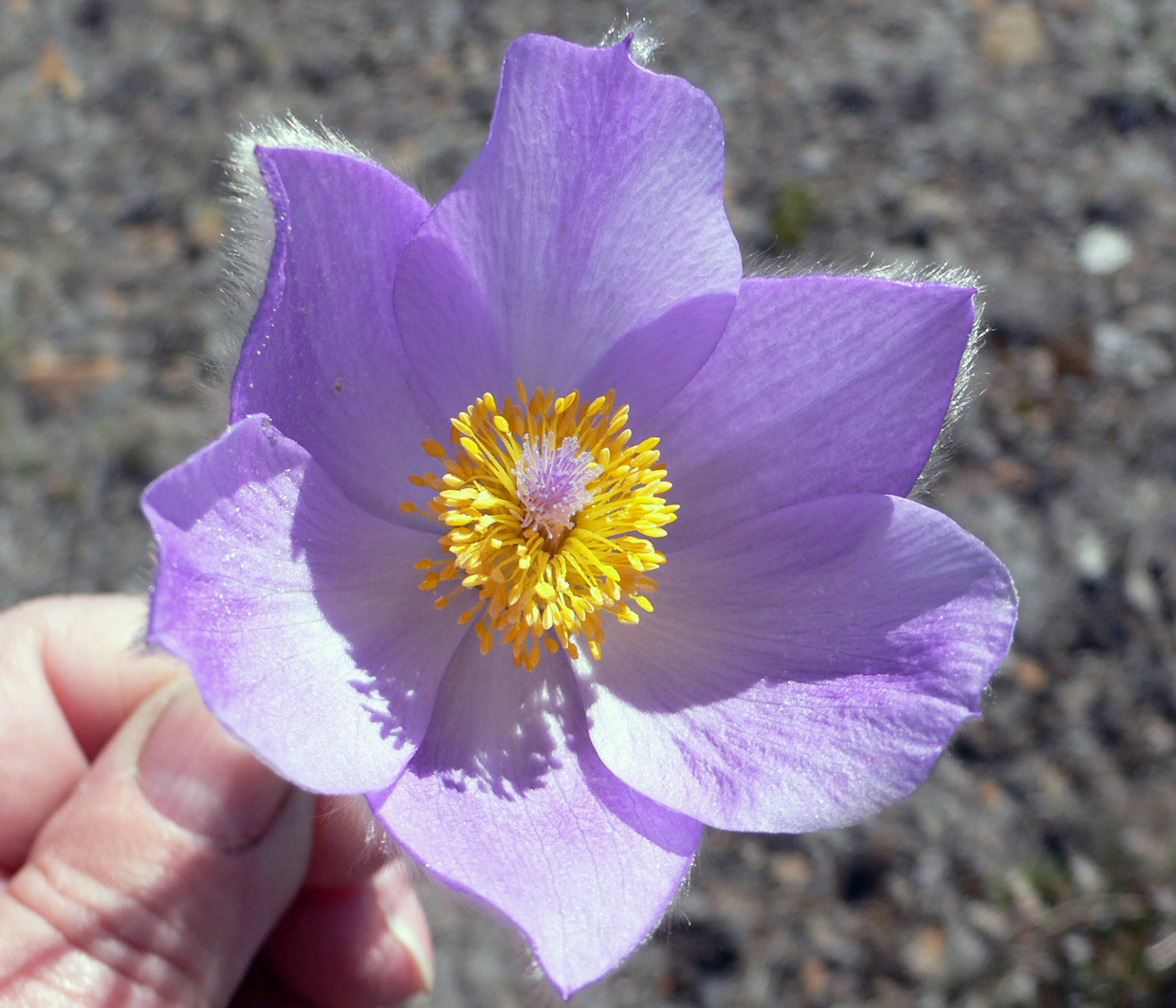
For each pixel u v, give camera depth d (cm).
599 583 9
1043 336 22
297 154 7
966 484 21
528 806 8
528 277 9
